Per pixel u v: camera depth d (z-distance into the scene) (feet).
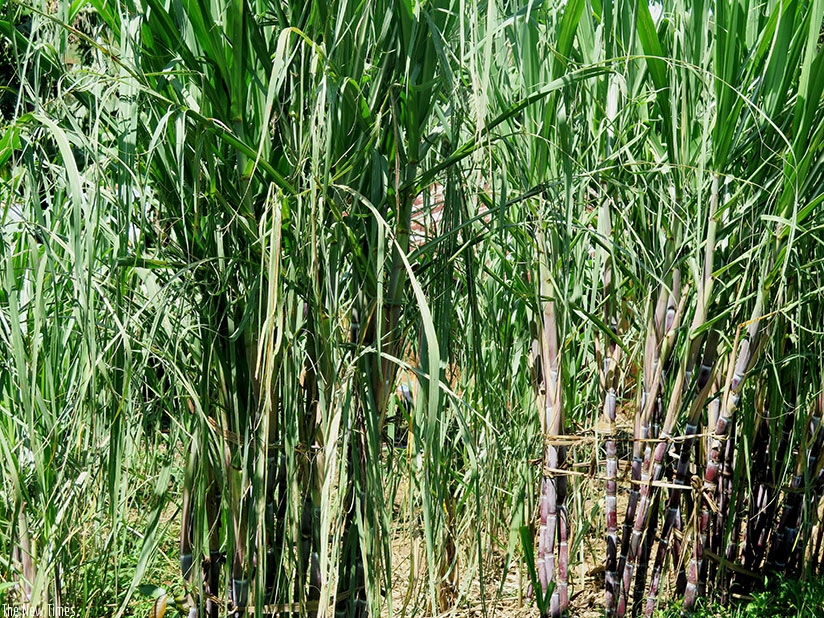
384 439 6.05
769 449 8.86
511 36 6.70
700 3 6.42
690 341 6.95
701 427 8.36
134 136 4.88
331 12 4.75
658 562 8.12
